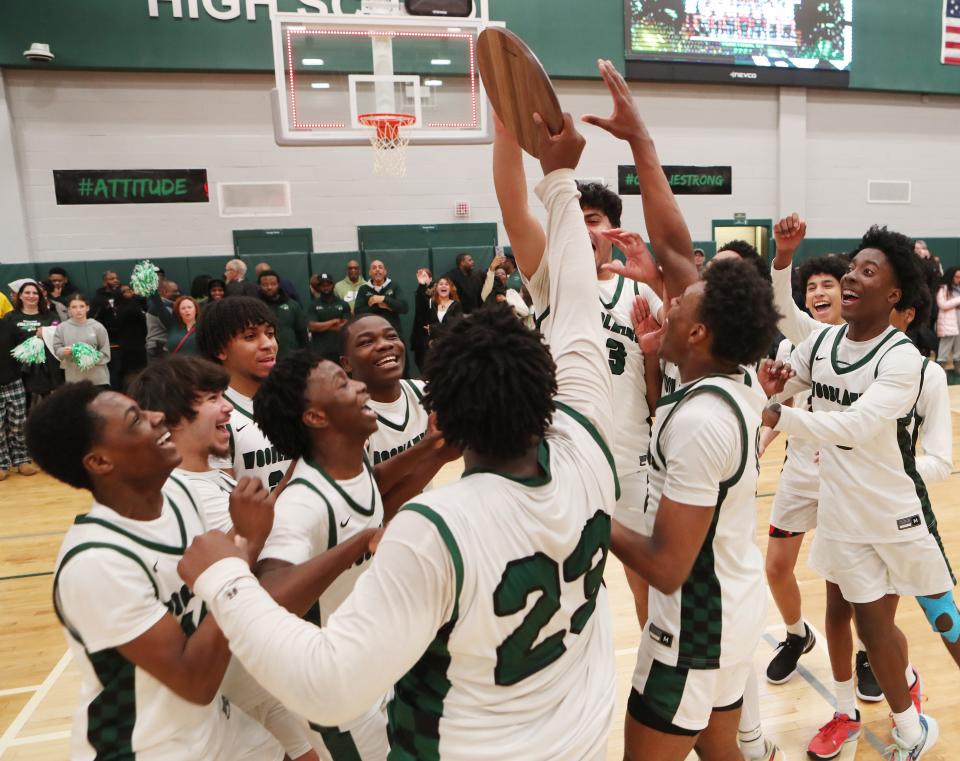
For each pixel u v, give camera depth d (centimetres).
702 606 147
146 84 825
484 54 117
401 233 908
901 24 1006
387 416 217
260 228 873
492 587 98
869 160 1046
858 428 190
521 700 105
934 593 217
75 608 119
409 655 93
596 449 113
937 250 1082
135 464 127
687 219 990
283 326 682
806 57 972
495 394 99
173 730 129
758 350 142
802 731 253
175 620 124
